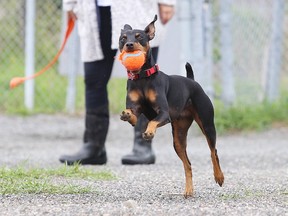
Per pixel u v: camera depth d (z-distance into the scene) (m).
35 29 18.94
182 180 9.56
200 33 15.37
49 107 18.36
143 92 7.99
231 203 7.90
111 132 15.91
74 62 17.55
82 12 11.05
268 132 15.59
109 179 9.58
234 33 17.06
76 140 15.02
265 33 17.09
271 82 16.91
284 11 18.19
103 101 11.45
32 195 8.33
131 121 7.76
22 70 19.22
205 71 15.63
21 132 15.67
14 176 9.48
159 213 7.36
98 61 11.26
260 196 8.30
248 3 17.14
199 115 8.45
